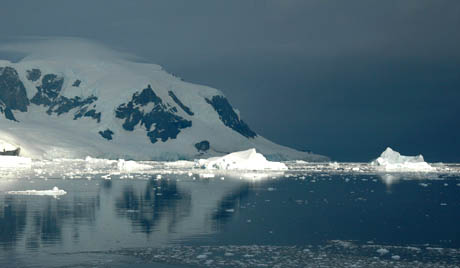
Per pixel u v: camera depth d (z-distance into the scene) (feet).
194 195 271.69
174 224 177.06
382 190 313.53
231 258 131.34
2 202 224.74
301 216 198.90
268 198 261.24
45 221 178.29
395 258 132.16
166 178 410.72
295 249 141.69
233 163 618.85
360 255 135.74
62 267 121.70
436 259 132.05
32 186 309.42
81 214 195.00
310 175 485.56
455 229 172.65
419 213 209.26
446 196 276.82
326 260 130.21
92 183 343.26
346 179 415.85
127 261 127.65
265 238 155.43
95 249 138.72
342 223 182.91
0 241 146.82
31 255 131.54
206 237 156.15
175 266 123.95
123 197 255.91
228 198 258.78
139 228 168.45
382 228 173.99
